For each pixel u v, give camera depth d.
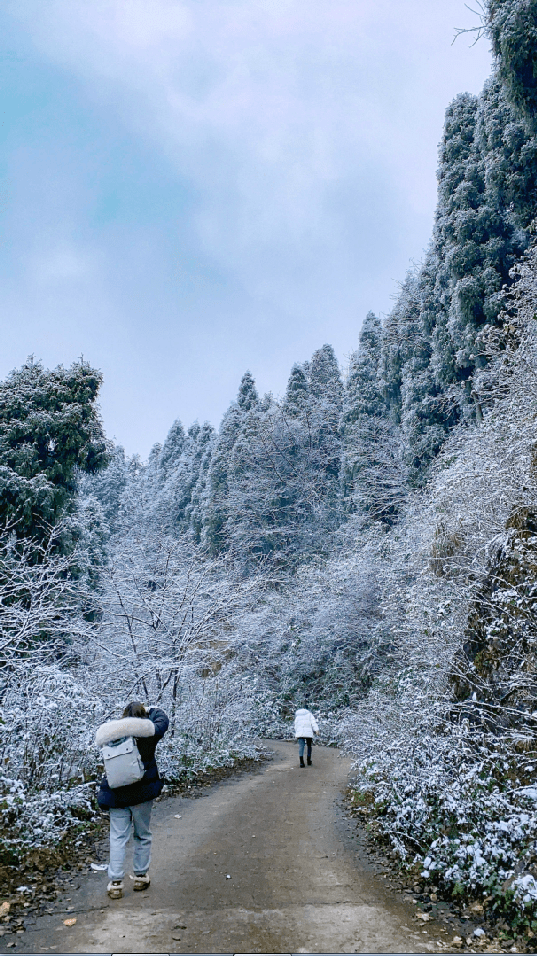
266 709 19.50
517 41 13.94
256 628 16.34
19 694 6.86
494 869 4.09
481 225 18.23
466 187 18.92
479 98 19.00
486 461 8.68
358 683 18.17
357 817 7.03
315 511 33.09
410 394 23.25
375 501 23.52
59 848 5.12
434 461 13.47
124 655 10.14
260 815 7.11
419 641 8.84
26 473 16.25
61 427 17.12
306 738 12.16
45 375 18.59
